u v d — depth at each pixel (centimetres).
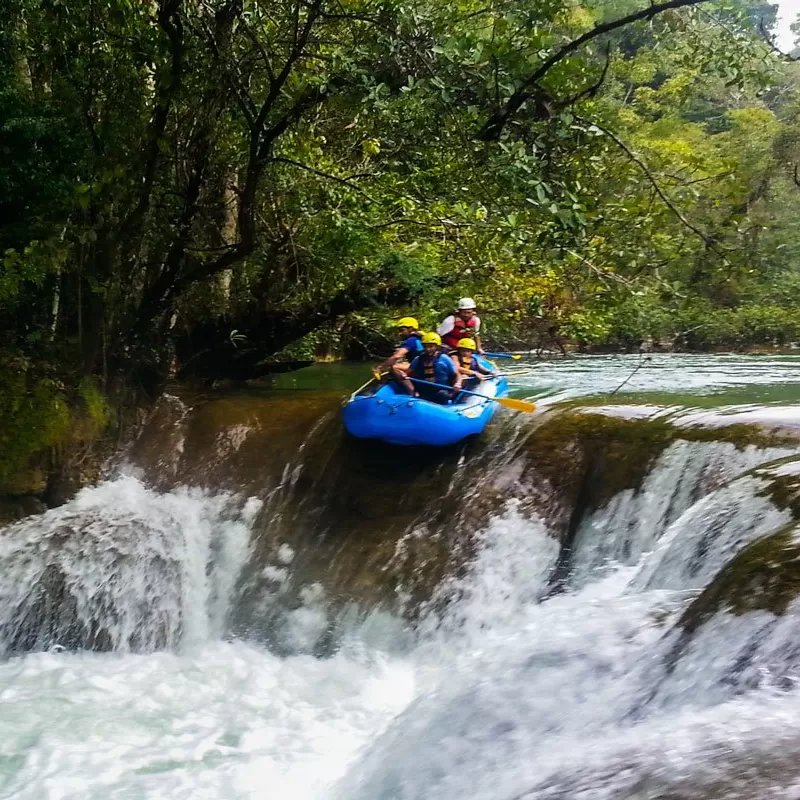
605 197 866
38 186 895
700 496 688
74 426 928
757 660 358
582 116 835
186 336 1163
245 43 940
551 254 848
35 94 937
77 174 922
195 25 913
